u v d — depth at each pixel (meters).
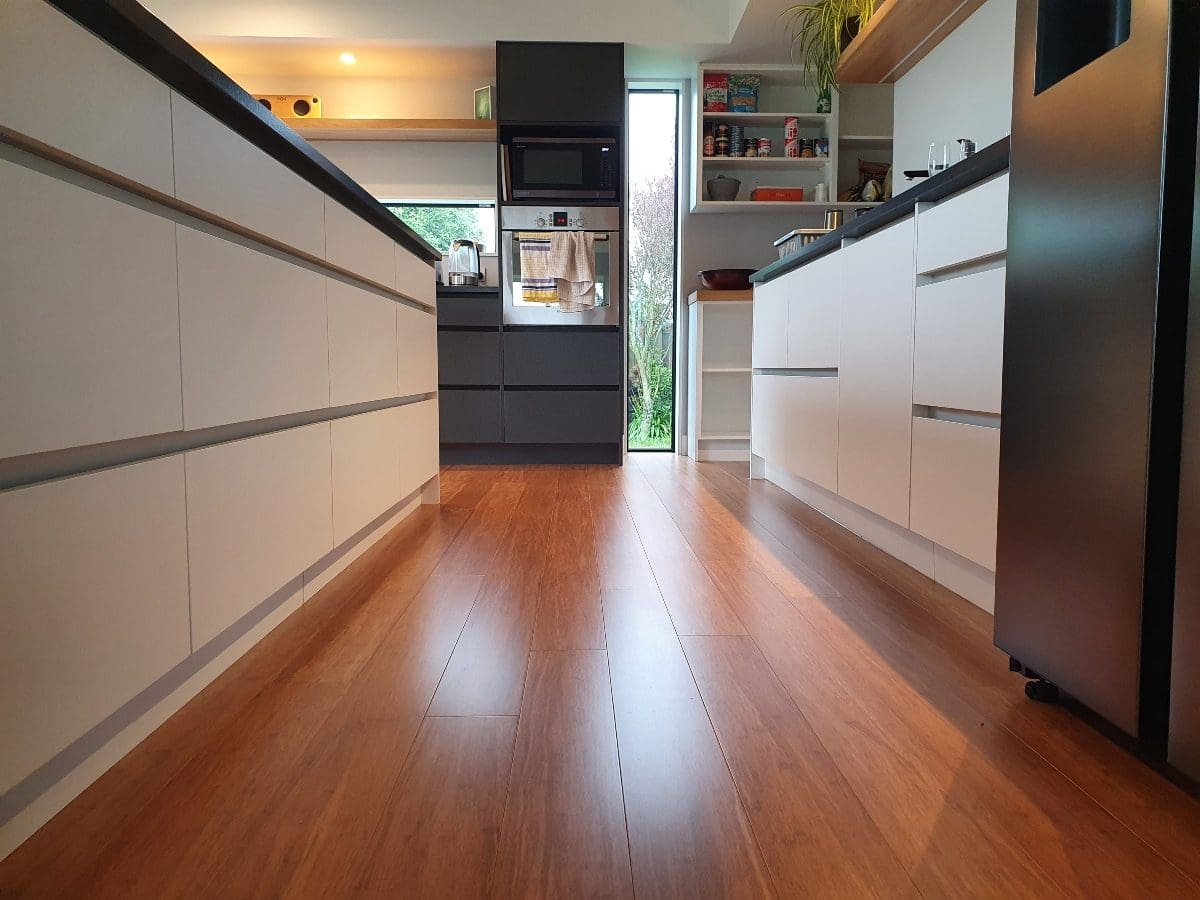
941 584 2.11
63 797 1.01
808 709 1.33
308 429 1.82
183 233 1.24
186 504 1.24
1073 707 1.33
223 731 1.24
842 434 2.79
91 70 1.01
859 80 3.76
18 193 0.87
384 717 1.30
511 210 4.79
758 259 5.43
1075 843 0.94
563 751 1.18
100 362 1.02
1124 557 1.08
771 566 2.32
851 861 0.91
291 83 5.21
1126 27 1.21
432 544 2.61
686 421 5.52
